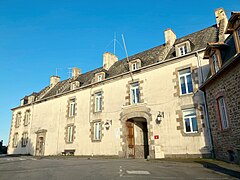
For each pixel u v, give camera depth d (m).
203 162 10.32
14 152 27.11
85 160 14.41
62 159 16.22
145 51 20.98
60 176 7.27
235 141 9.41
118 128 17.42
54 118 23.31
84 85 21.95
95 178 6.78
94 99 20.09
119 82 18.56
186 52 15.66
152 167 9.57
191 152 13.28
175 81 15.18
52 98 24.58
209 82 11.88
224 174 7.37
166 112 15.04
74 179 6.66
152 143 15.12
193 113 13.98
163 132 14.80
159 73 16.22
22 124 27.58
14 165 11.44
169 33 18.64
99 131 18.91
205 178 6.64
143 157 17.64
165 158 13.62
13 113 30.02
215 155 11.77
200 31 18.02
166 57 17.16
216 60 11.55
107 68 22.19
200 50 14.48
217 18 16.58
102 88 19.72
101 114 18.94
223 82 10.43
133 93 17.64
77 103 21.52
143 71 17.17
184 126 14.08
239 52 9.06
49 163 12.38
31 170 9.09
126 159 14.84
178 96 14.76
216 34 15.77
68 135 21.34
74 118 21.20
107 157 16.42
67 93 22.97
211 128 12.03
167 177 6.88
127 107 17.23
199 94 13.81
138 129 18.19
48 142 22.86
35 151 23.94
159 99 15.64
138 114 16.42
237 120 9.21
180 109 14.44
